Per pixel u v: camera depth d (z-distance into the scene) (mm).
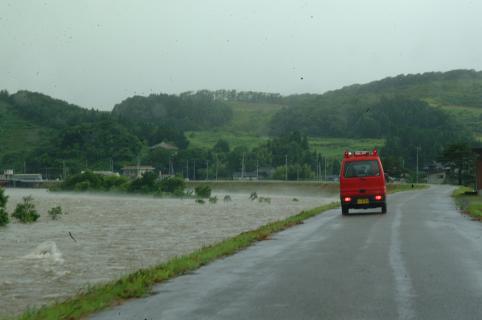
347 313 7637
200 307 8250
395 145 165250
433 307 7910
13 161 185625
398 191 71250
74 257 17312
